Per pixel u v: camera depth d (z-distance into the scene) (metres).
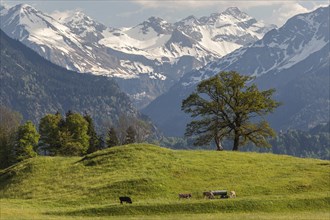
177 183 86.69
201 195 78.75
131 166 97.50
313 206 71.00
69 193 85.25
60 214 68.56
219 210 68.75
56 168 104.06
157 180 86.88
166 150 109.88
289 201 71.56
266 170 93.19
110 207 69.62
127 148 109.31
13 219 61.31
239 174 90.56
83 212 68.75
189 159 101.94
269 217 62.84
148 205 69.94
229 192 78.00
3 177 105.38
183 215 66.00
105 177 91.88
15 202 79.44
